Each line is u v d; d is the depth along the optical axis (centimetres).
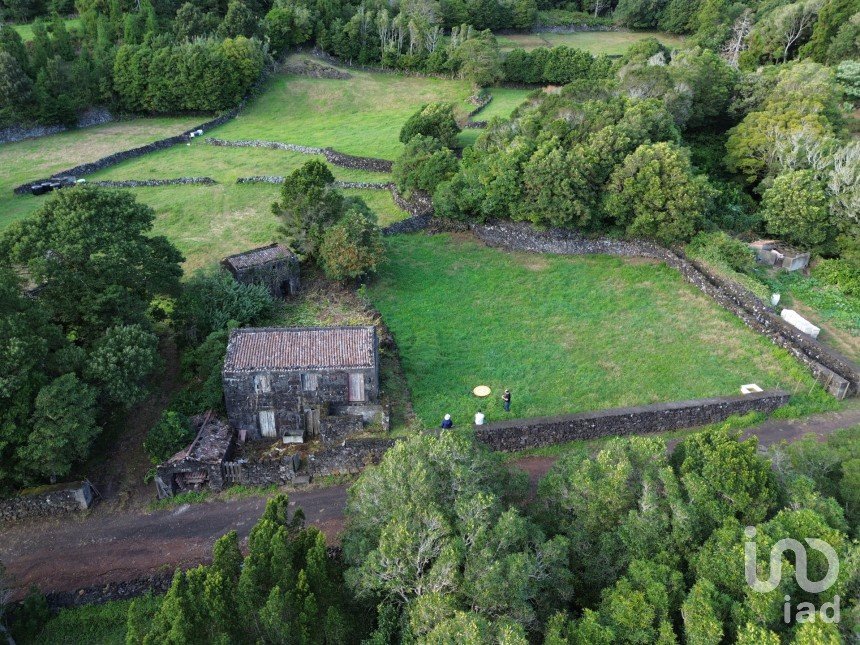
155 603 3328
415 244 7144
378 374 4597
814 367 4953
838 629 2367
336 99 12044
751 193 7856
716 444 3081
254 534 2828
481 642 2192
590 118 7106
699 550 2691
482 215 7231
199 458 3944
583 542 2884
